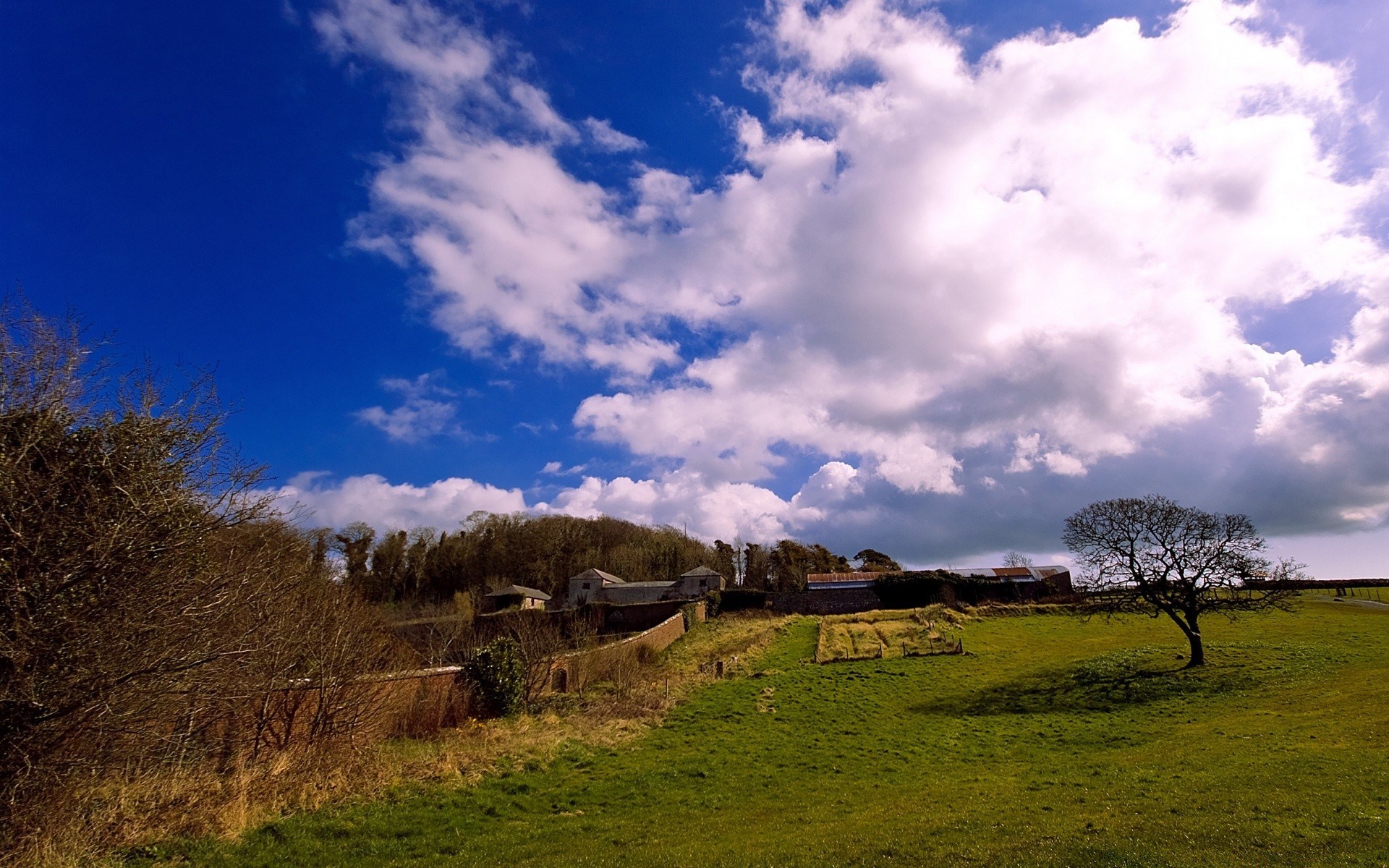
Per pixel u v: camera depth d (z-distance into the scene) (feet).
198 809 42.93
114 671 34.91
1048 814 44.60
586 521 435.12
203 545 41.37
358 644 66.64
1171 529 115.96
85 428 36.78
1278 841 34.50
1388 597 186.80
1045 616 178.70
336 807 48.39
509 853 42.47
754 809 53.78
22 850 33.32
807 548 352.49
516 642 96.43
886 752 74.08
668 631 172.76
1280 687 90.12
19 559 32.60
